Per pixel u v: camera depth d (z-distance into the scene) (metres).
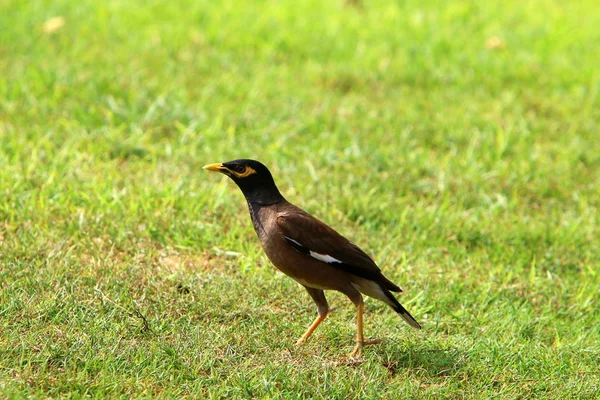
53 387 7.62
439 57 18.70
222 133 14.36
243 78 16.97
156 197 11.77
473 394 8.28
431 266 11.08
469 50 19.06
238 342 8.73
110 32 18.72
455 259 11.30
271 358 8.55
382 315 9.79
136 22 19.42
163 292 9.50
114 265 9.90
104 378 7.71
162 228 11.05
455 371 8.66
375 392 8.00
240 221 11.55
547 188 13.51
